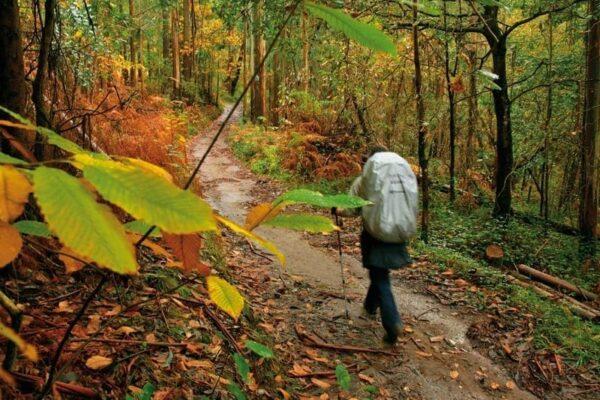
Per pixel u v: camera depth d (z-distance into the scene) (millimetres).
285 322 4195
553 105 10750
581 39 10594
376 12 7160
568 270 7969
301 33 9125
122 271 465
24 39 4926
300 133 12672
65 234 452
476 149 12539
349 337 4148
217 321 3176
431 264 6289
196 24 27188
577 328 4754
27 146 2473
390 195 3773
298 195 938
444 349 4180
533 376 3949
